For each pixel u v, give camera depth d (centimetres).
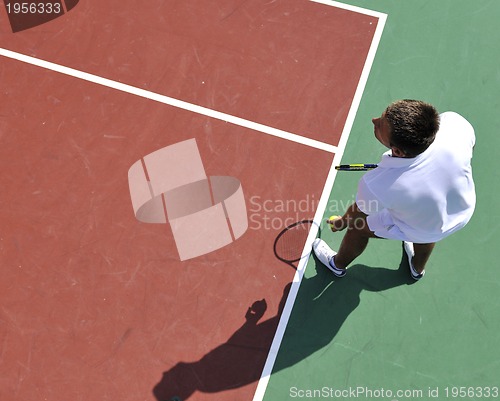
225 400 374
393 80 447
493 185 419
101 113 442
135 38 464
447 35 461
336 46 457
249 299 394
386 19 466
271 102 441
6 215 417
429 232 296
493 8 469
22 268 404
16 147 435
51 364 382
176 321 389
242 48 457
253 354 382
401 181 272
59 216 416
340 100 441
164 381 378
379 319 390
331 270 396
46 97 448
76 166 428
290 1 470
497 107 439
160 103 444
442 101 442
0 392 377
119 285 398
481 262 402
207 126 436
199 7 471
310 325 389
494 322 388
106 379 379
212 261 402
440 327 388
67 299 396
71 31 468
